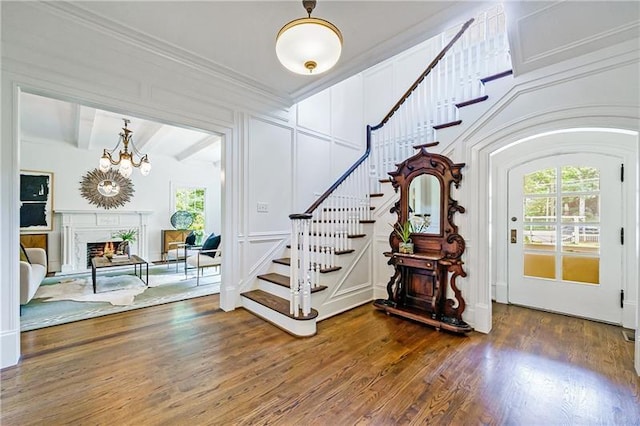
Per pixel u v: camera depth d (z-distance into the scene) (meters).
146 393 1.79
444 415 1.60
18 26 2.09
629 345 2.41
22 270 3.15
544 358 2.21
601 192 2.97
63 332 2.71
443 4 2.11
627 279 2.81
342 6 2.12
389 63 5.23
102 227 6.23
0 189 2.05
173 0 2.07
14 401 1.70
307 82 3.40
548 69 2.37
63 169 5.85
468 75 3.43
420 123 3.85
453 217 2.95
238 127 3.44
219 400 1.74
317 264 3.11
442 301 2.96
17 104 2.10
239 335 2.67
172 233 7.04
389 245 3.67
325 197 3.31
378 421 1.55
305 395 1.78
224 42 2.61
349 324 2.95
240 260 3.47
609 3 1.67
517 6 1.75
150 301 3.68
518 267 3.50
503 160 3.60
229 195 3.36
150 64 2.73
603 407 1.66
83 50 2.36
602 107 2.12
